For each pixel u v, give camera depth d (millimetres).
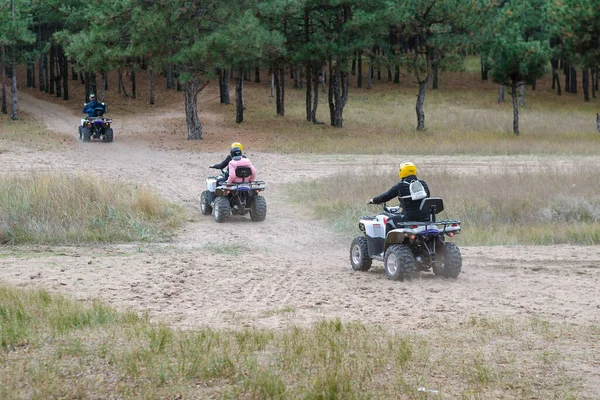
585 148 40781
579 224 19719
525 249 16734
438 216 20469
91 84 68312
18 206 19047
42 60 81812
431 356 7996
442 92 82562
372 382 6945
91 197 20641
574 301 11516
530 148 41094
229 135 48656
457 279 13367
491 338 8961
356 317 10406
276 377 6871
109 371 7160
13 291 11281
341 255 16891
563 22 50094
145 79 88000
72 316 9688
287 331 9242
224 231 20188
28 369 7074
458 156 39031
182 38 45031
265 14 47594
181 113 66750
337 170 32688
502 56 50375
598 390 6820
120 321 9695
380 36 55250
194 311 10852
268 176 31109
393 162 35750
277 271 14422
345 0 49375
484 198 22219
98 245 17609
